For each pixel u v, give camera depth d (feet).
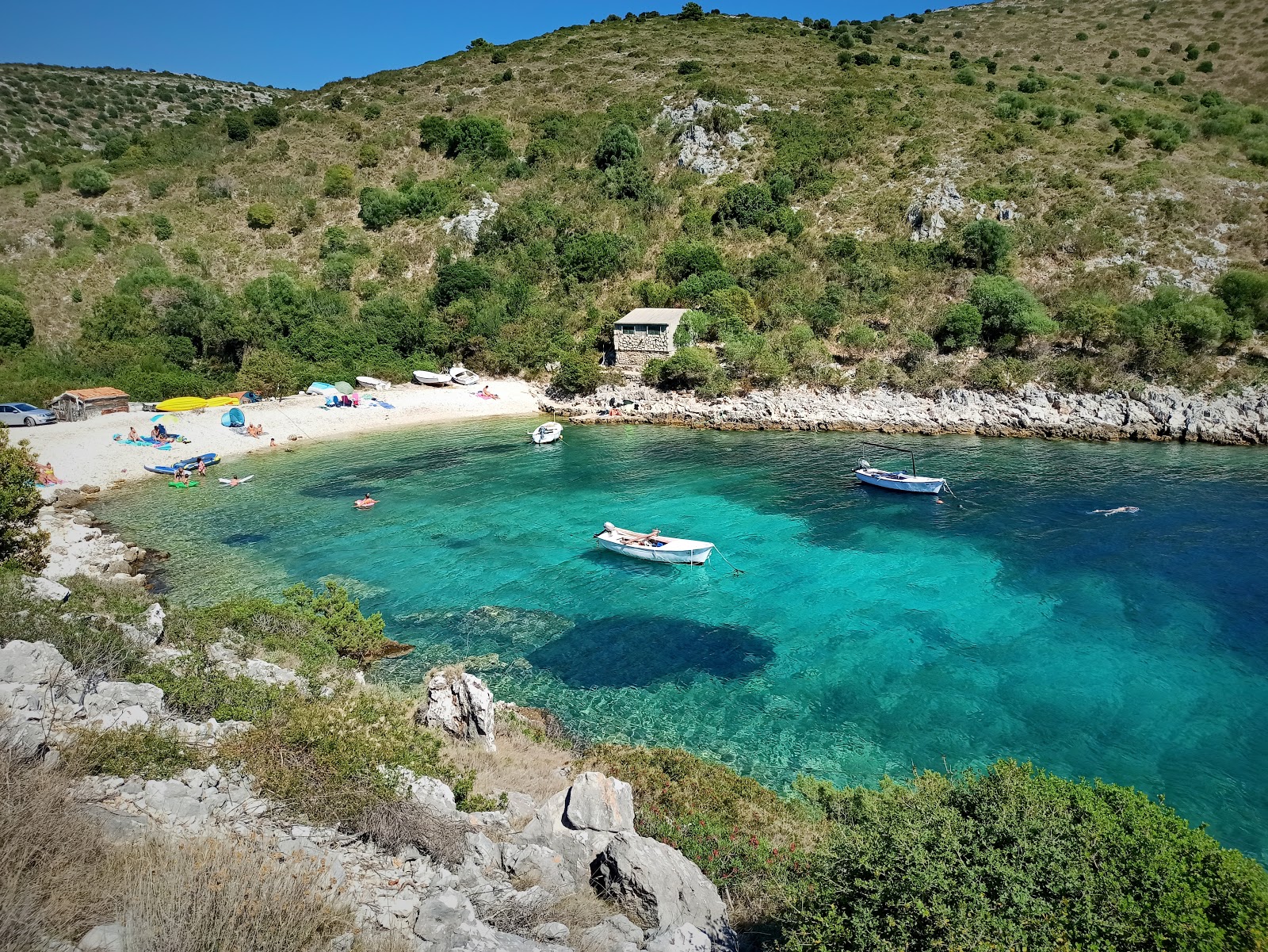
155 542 125.59
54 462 164.76
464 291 263.70
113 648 58.90
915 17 518.78
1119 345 197.98
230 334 232.73
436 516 138.51
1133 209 248.52
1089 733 73.77
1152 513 129.18
